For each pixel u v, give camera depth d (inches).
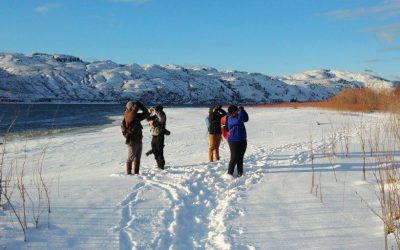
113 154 676.7
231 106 401.4
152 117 451.5
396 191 254.8
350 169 401.7
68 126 1382.9
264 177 394.6
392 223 227.1
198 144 753.0
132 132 411.8
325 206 286.2
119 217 257.0
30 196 290.7
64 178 408.2
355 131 750.5
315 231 238.8
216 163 481.1
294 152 541.0
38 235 214.1
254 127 1024.2
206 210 296.4
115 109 3476.9
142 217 262.4
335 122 1078.4
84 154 678.5
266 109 2209.6
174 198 315.9
